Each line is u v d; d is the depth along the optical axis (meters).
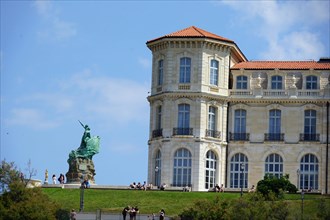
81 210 111.19
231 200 106.56
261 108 134.38
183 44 133.38
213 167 133.00
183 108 132.88
